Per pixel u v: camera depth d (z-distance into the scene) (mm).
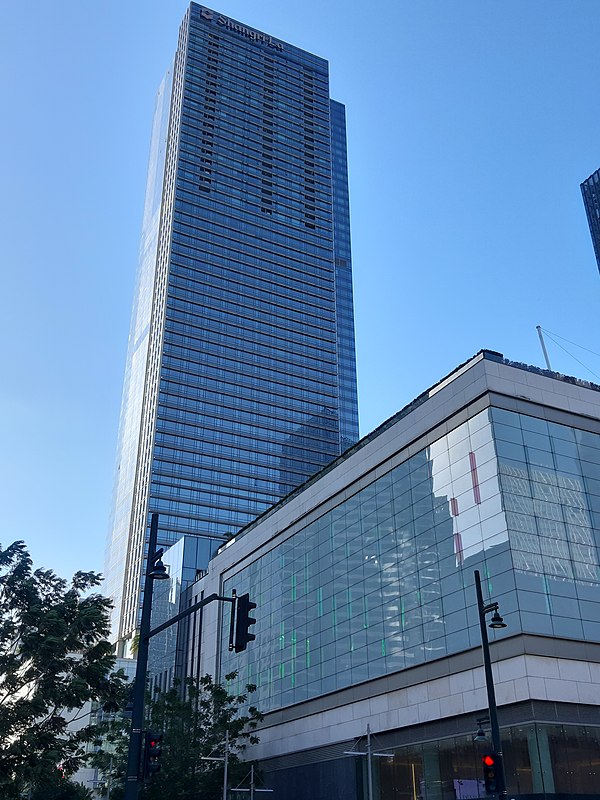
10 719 39688
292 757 60906
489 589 44188
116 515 195625
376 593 55156
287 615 67812
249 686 65812
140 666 25406
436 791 44781
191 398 191000
